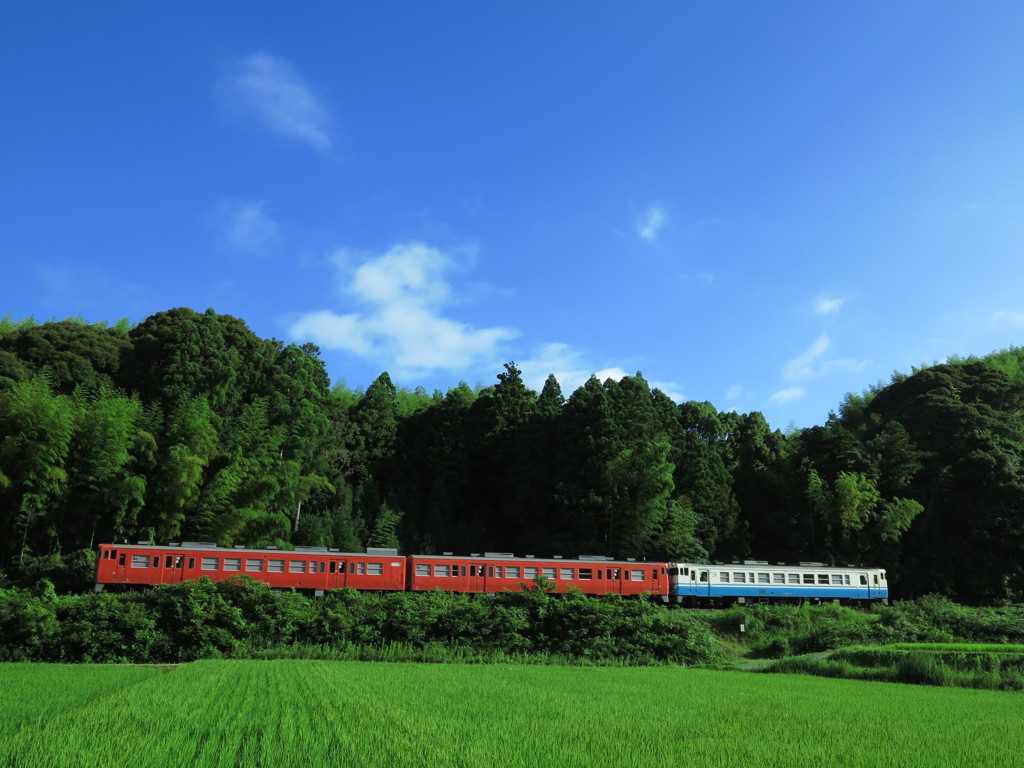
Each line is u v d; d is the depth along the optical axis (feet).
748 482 233.55
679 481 212.43
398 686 76.48
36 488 140.46
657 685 87.97
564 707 67.21
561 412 227.81
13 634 99.66
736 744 53.11
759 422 280.51
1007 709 72.43
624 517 192.13
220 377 184.55
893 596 197.06
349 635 113.50
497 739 51.72
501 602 125.39
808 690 86.63
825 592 172.24
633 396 223.92
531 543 199.11
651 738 54.44
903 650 110.32
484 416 238.68
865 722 63.57
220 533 157.58
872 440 224.33
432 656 111.65
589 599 129.29
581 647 120.57
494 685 81.30
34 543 146.20
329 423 202.28
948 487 209.05
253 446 174.91
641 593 149.07
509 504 212.23
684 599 170.19
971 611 151.33
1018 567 197.88
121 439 149.28
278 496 168.86
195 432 159.12
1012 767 47.62
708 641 129.18
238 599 112.78
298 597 117.60
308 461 191.72
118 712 57.41
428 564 151.94
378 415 234.38
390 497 208.95
